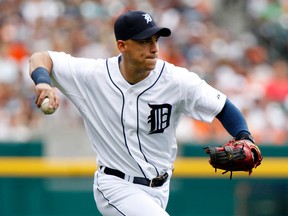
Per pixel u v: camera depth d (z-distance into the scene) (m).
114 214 19.11
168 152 19.34
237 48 55.75
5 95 46.16
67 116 45.38
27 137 41.41
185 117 44.81
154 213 18.36
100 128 19.23
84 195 37.16
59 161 36.88
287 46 59.44
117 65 19.06
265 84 50.97
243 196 38.03
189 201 37.28
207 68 50.97
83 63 19.20
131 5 57.19
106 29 53.28
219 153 18.02
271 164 37.34
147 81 18.78
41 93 17.41
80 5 55.38
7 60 48.97
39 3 54.44
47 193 36.81
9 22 52.69
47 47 51.31
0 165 36.38
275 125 47.88
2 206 36.38
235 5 62.81
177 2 58.34
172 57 51.94
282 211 38.78
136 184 19.11
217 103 18.62
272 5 62.00
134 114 18.84
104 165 19.31
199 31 56.31
